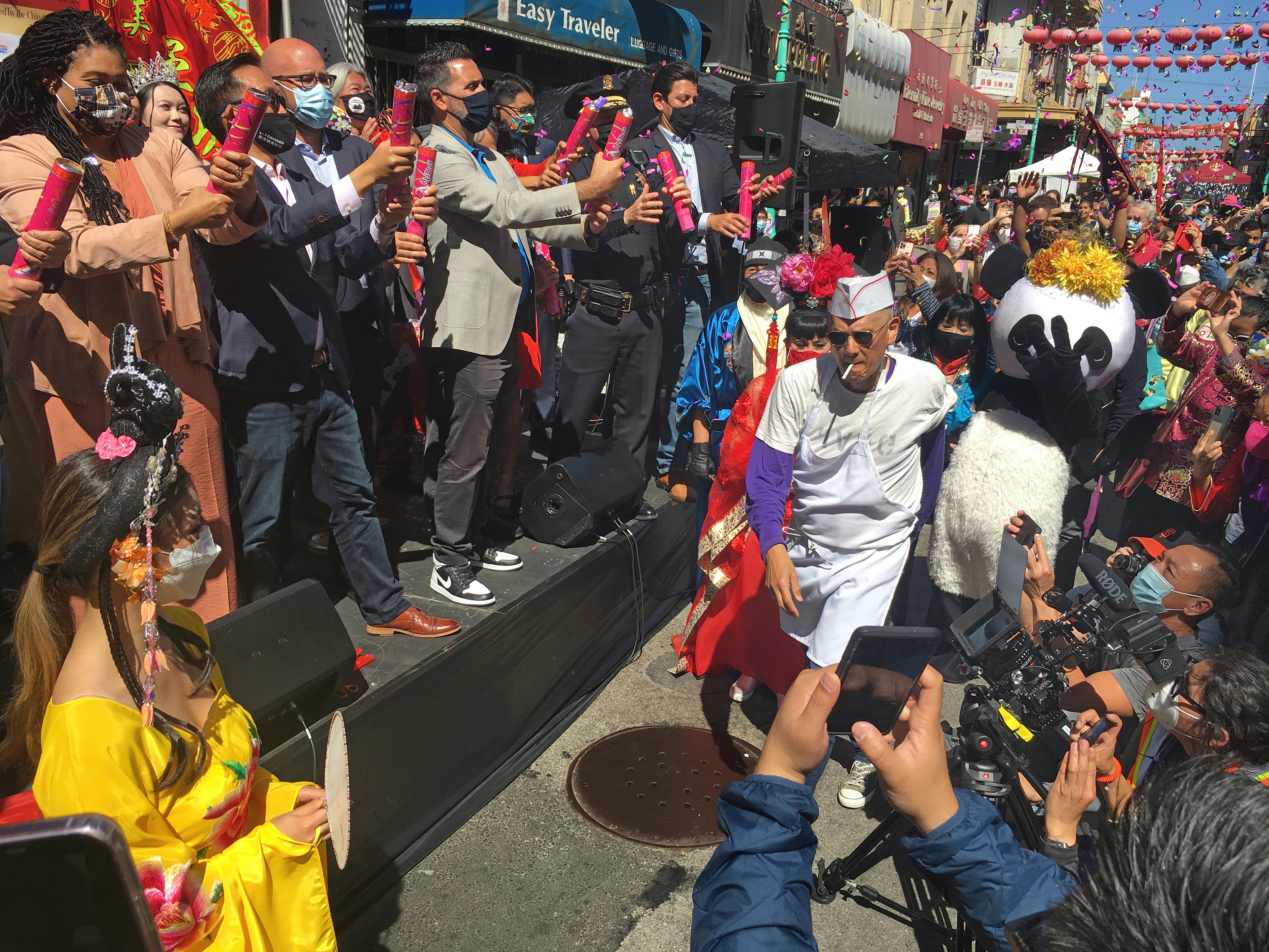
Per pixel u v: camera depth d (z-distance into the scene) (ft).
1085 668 7.44
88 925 2.93
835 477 9.35
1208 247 41.75
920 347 14.48
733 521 12.05
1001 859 3.84
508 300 10.94
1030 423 11.27
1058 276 10.60
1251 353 11.26
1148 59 49.85
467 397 10.81
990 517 11.32
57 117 7.14
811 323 10.98
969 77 74.84
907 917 8.91
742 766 11.28
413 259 9.37
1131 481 14.20
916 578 13.43
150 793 4.66
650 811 10.31
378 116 15.40
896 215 37.06
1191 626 9.07
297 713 8.07
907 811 3.96
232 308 8.80
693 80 15.42
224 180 6.86
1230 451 12.55
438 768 9.63
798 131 16.90
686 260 15.92
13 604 8.47
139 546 4.46
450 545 11.16
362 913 8.57
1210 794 2.52
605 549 13.03
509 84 15.01
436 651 9.77
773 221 19.22
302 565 12.21
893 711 3.93
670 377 16.69
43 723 4.86
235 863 4.96
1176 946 2.34
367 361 12.92
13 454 10.09
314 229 8.54
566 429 15.07
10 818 4.89
